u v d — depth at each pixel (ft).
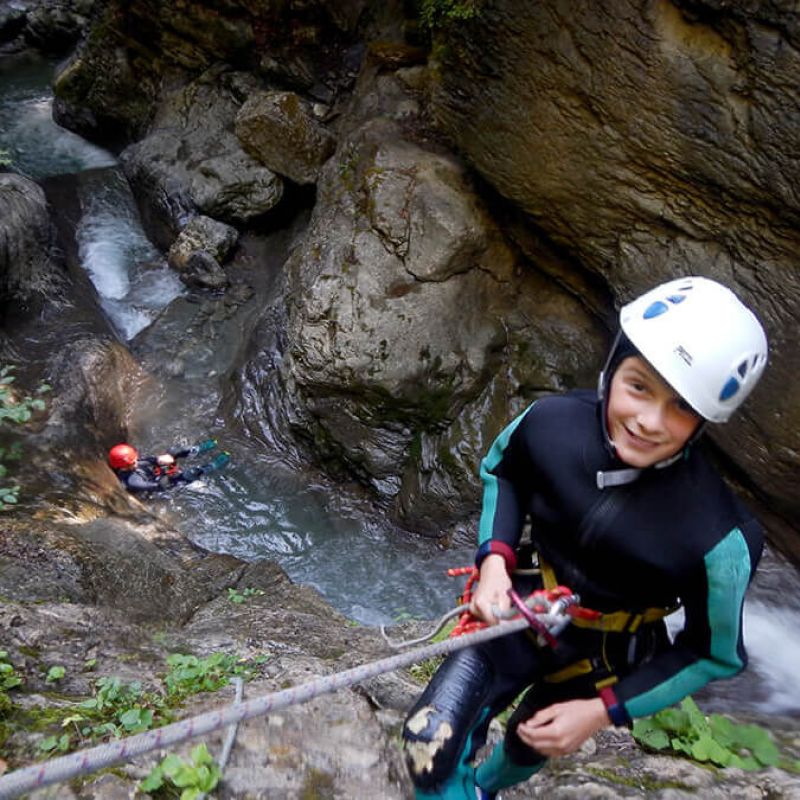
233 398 24.44
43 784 3.92
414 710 5.94
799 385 16.93
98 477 20.01
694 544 5.08
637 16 16.03
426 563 20.68
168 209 29.45
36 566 13.91
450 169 22.34
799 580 18.76
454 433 21.31
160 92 33.27
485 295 22.17
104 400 22.82
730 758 9.07
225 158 29.30
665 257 18.34
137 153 30.99
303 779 8.24
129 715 8.76
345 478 22.61
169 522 21.04
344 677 4.83
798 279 16.51
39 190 26.84
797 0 14.16
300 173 28.58
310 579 20.42
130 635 11.48
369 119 25.30
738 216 16.92
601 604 5.66
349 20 28.94
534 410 5.80
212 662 10.16
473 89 19.29
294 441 23.24
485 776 7.14
